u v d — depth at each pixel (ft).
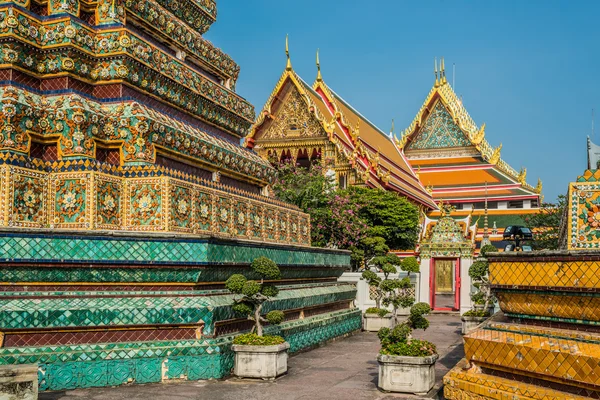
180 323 40.57
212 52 66.18
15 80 46.21
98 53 48.96
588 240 28.60
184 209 47.03
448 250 113.19
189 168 55.57
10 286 37.73
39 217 42.88
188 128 55.42
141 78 50.34
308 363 50.39
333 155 144.56
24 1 48.11
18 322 36.50
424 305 43.55
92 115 45.55
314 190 110.22
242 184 67.26
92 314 38.42
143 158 47.19
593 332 26.78
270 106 148.87
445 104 238.48
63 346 37.52
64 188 43.65
